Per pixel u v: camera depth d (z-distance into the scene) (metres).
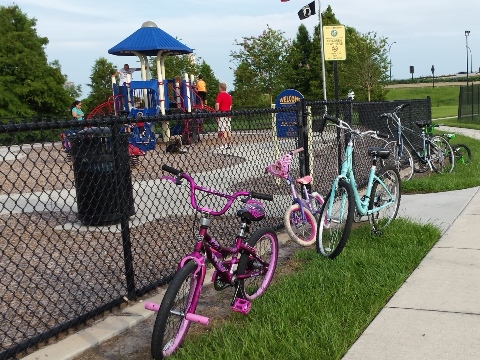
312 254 5.41
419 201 7.77
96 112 18.08
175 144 9.04
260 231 4.31
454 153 10.68
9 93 41.91
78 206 6.59
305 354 3.29
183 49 18.27
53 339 3.78
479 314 3.88
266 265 4.34
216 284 3.89
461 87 27.47
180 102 17.88
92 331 3.87
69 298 4.50
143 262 5.07
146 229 6.55
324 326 3.64
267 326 3.72
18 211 7.88
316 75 47.16
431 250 5.43
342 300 4.14
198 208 3.69
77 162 6.45
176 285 3.29
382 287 4.37
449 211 7.04
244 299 4.03
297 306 3.99
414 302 4.15
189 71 31.05
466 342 3.47
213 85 32.72
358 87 40.81
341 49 10.92
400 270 4.78
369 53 40.47
